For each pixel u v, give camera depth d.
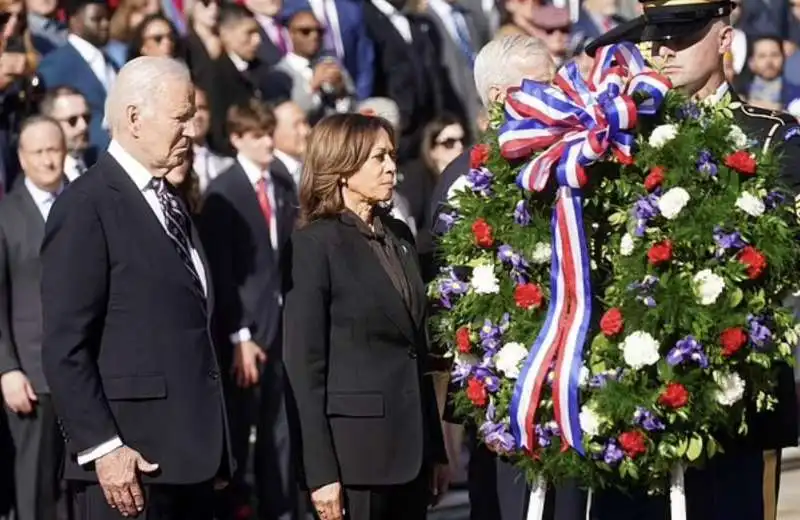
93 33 21.39
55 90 19.23
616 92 12.41
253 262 18.97
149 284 13.21
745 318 12.22
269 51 23.41
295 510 19.12
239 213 18.97
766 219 12.37
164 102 13.31
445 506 20.03
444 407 14.89
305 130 20.94
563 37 25.84
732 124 12.59
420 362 13.77
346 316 13.46
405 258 13.91
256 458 19.11
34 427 17.31
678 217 12.26
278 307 19.11
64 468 13.45
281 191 19.52
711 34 13.35
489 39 26.25
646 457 12.27
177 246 13.41
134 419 13.12
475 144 13.56
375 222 13.88
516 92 12.81
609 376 12.25
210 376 13.42
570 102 12.52
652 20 13.46
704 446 12.48
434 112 25.48
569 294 12.48
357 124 13.65
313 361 13.33
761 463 13.68
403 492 13.71
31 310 17.36
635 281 12.27
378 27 25.30
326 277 13.43
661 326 12.18
